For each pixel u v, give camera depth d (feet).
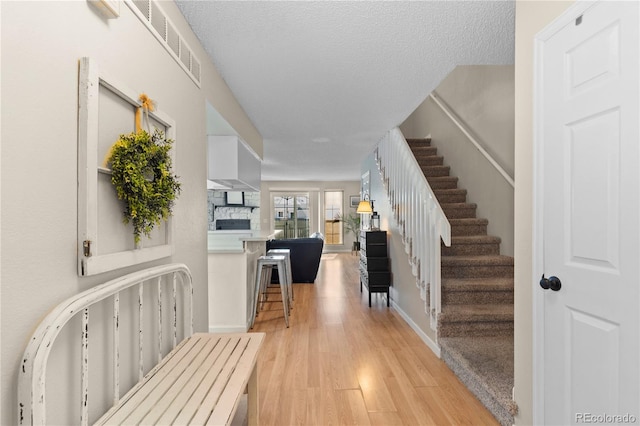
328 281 21.26
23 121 2.87
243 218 34.91
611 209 4.04
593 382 4.31
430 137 20.40
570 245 4.68
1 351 2.66
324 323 12.80
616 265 3.98
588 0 4.34
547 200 5.12
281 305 15.53
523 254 5.76
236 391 4.17
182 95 6.41
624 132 3.87
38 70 3.03
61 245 3.28
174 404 3.86
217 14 6.50
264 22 6.81
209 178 11.89
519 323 5.90
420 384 8.00
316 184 37.42
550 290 5.05
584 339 4.44
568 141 4.72
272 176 32.71
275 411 6.89
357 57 8.39
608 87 4.07
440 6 6.36
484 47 7.97
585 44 4.41
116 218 4.17
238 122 11.60
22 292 2.84
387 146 15.79
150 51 5.14
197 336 6.26
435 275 9.78
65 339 3.38
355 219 36.78
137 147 4.25
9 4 2.75
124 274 4.40
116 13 3.98
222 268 11.98
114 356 3.93
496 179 12.71
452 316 9.56
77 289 3.50
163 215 4.70
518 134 5.87
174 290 5.79
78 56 3.54
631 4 3.78
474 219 13.23
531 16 5.50
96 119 3.66
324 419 6.62
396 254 14.47
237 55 8.18
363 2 6.21
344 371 8.70
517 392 5.95
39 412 2.73
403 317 13.34
